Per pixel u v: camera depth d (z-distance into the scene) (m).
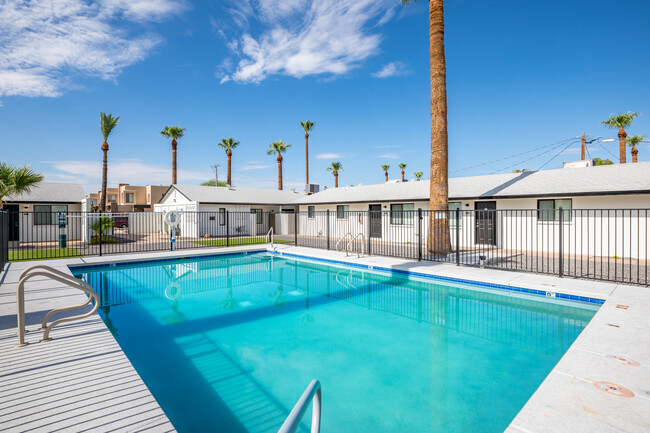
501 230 15.52
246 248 15.28
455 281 8.98
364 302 7.77
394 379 4.15
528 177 16.62
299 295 8.46
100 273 11.11
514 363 4.54
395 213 19.50
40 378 3.46
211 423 3.26
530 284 7.72
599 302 6.68
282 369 4.44
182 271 11.70
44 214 19.67
